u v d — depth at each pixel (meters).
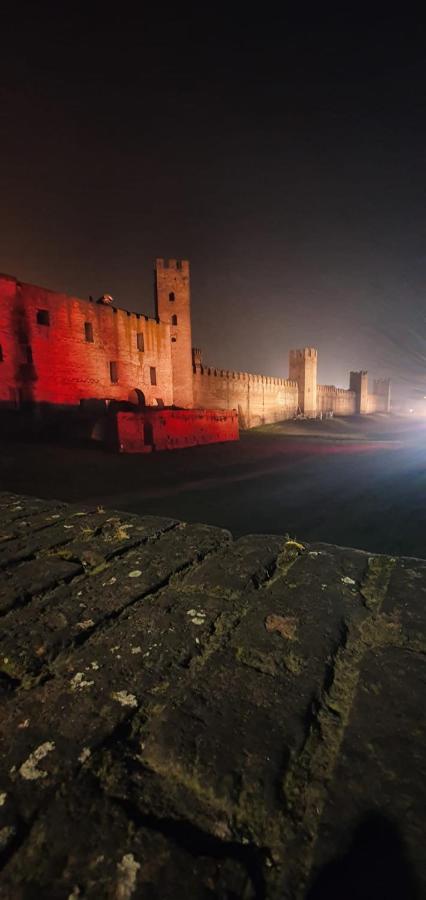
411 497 16.83
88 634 1.83
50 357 28.67
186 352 43.44
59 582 2.31
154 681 1.53
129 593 2.17
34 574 2.39
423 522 13.51
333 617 1.90
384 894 0.90
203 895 0.91
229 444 31.95
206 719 1.35
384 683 1.48
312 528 12.91
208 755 1.22
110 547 2.75
